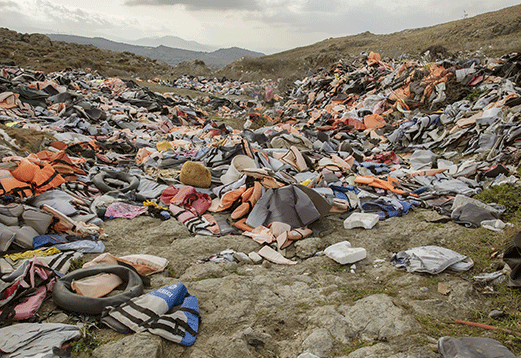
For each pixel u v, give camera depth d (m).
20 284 3.49
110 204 6.14
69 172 6.79
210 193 7.11
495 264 4.21
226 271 4.54
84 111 13.59
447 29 51.00
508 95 11.00
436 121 12.11
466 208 5.64
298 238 5.44
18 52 44.16
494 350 2.82
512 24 43.84
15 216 4.79
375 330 3.29
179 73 49.31
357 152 10.76
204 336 3.32
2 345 2.87
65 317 3.43
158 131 14.40
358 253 4.73
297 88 25.31
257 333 3.31
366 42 64.75
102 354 2.89
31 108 12.97
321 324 3.39
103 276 3.88
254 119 18.56
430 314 3.50
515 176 7.20
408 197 6.91
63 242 4.85
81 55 49.94
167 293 3.52
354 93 18.75
